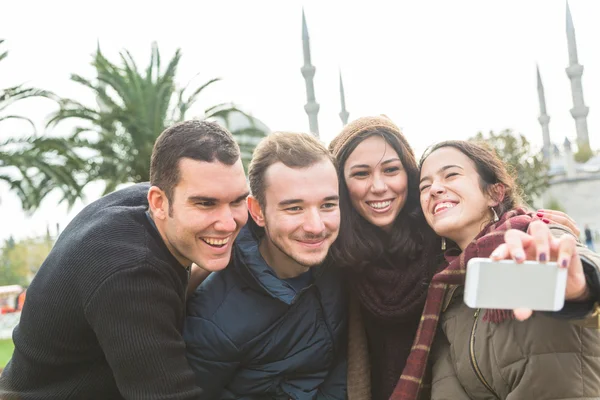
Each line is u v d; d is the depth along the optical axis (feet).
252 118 63.87
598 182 148.87
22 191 56.34
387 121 9.21
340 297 8.99
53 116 57.62
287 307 8.48
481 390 7.01
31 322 7.77
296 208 8.01
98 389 7.88
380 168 8.79
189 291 9.10
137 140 59.52
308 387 8.64
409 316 8.52
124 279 6.99
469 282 4.70
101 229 7.50
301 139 8.32
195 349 8.26
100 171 60.64
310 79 136.05
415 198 8.98
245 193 7.45
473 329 7.16
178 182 7.20
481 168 7.79
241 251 8.61
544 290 4.80
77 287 7.22
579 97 189.47
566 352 6.36
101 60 59.82
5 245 139.13
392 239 8.78
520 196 8.46
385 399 8.96
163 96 61.36
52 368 7.81
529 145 107.86
